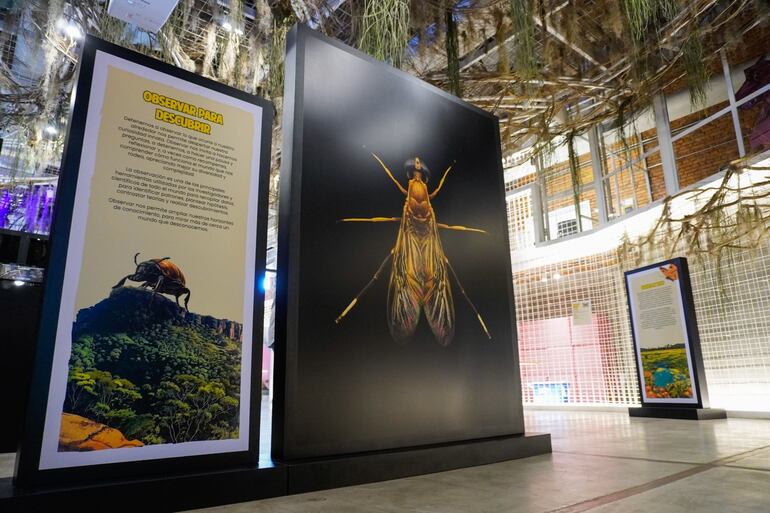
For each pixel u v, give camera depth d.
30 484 1.62
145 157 2.07
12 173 6.93
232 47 4.52
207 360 2.10
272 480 1.98
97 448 1.77
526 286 9.43
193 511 1.74
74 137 1.91
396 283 2.82
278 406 2.26
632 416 6.62
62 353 1.76
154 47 4.79
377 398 2.56
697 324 6.88
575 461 2.83
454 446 2.65
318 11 4.32
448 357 2.99
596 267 8.41
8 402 3.97
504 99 6.01
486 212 3.53
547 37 5.02
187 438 1.98
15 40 5.44
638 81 5.20
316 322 2.40
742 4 5.29
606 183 8.36
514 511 1.69
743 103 6.39
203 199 2.21
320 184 2.58
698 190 6.39
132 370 1.90
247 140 2.41
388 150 2.97
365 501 1.87
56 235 1.81
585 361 8.37
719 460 2.77
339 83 2.79
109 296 1.89
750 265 6.29
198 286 2.13
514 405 3.31
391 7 3.00
